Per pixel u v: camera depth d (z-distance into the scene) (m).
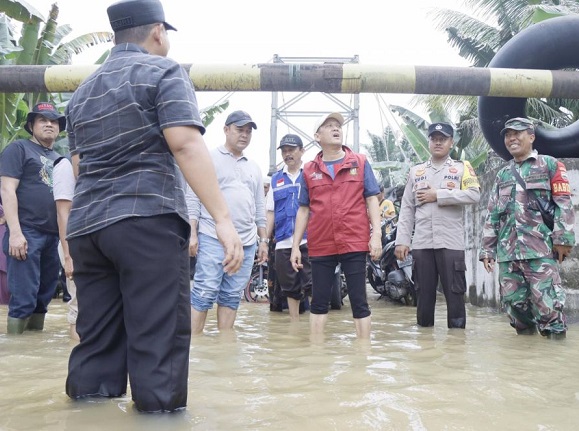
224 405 2.16
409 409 2.11
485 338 4.35
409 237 5.35
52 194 4.62
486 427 1.92
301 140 6.19
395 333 4.65
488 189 7.01
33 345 3.88
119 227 2.00
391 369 2.92
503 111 6.14
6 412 2.07
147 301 2.00
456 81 5.39
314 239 4.35
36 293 4.58
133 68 2.10
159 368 2.00
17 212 4.47
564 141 6.19
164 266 2.01
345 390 2.42
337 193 4.24
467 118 16.53
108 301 2.18
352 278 4.25
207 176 2.00
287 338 4.30
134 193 2.02
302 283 5.87
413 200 5.34
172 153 2.03
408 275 7.31
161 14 2.27
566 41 5.79
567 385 2.61
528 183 4.45
